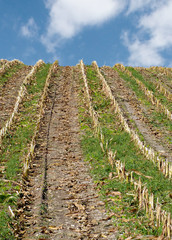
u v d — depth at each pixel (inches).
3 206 289.7
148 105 711.7
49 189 340.2
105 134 512.4
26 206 294.7
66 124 582.9
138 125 579.5
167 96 788.6
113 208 287.1
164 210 259.6
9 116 613.9
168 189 316.8
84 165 407.2
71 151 460.4
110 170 377.7
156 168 374.0
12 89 825.5
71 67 1170.6
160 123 595.5
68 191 335.9
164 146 479.5
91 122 583.5
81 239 240.5
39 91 802.8
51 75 989.8
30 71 1056.8
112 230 248.7
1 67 1072.8
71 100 746.2
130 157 407.8
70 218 278.1
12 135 507.8
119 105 700.0
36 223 266.7
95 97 756.6
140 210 273.3
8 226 251.4
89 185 347.9
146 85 887.1
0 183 342.3
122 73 1072.8
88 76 978.7
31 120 595.5
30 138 499.8
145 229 241.9
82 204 302.2
